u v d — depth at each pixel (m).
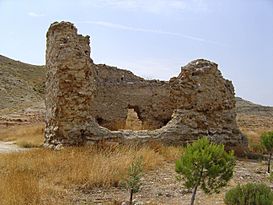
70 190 10.68
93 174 11.49
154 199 10.37
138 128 25.00
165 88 25.45
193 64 20.25
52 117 18.08
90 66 18.27
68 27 17.81
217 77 20.28
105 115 24.00
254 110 67.25
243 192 9.20
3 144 22.94
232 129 20.47
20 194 9.05
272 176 12.19
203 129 19.58
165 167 14.71
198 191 11.42
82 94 17.58
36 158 13.96
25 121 38.97
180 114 19.55
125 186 11.14
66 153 14.77
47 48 19.64
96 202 9.73
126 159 13.22
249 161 18.17
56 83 17.66
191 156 8.69
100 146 16.67
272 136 15.48
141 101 25.09
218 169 8.64
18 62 96.88
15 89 69.88
